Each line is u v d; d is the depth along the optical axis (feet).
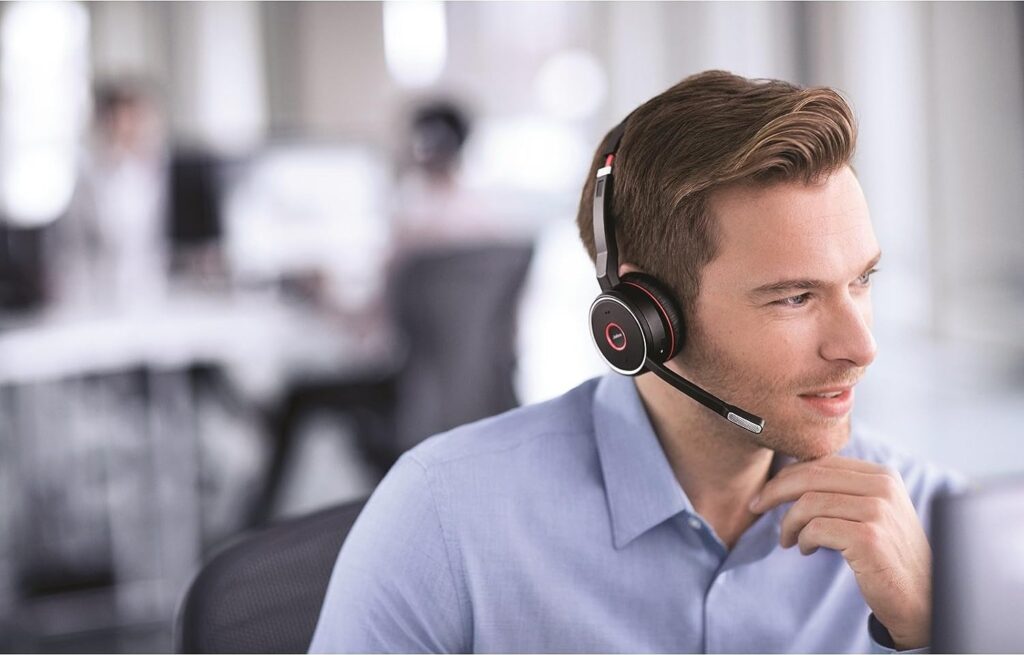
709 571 3.05
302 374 11.21
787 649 3.05
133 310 10.93
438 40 19.66
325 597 3.39
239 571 3.33
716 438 2.99
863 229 2.68
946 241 15.75
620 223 2.98
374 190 11.41
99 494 11.17
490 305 10.50
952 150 15.57
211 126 18.24
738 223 2.68
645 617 3.01
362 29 19.17
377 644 2.91
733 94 2.79
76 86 17.15
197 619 3.25
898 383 15.48
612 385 3.21
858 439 3.48
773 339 2.71
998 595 1.89
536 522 3.02
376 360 11.12
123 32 17.56
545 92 20.22
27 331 10.07
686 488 3.13
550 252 20.16
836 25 16.76
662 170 2.80
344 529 3.48
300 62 18.85
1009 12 14.70
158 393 11.46
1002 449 12.57
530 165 20.26
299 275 11.32
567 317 19.98
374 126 19.36
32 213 16.16
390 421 11.07
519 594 2.99
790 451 2.82
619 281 2.96
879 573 2.73
